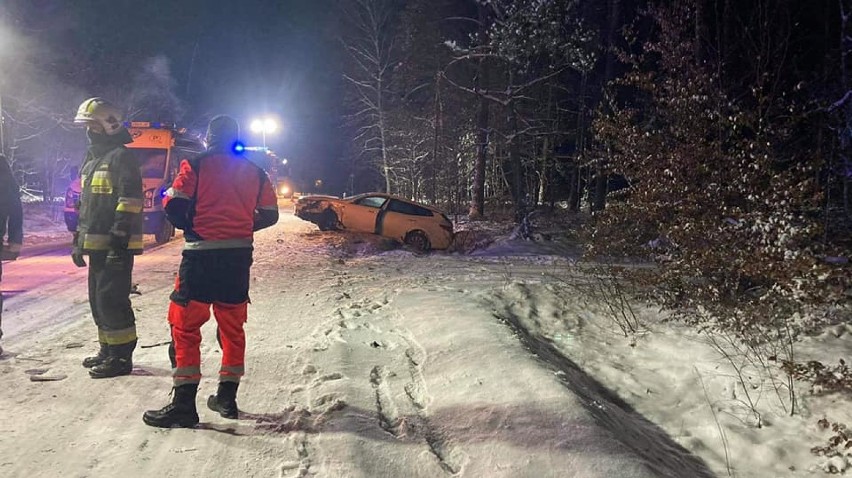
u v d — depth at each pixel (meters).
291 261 13.20
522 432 4.21
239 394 4.98
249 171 4.50
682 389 5.83
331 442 4.07
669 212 7.66
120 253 5.21
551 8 23.31
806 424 4.93
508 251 18.00
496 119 28.89
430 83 29.97
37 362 5.70
